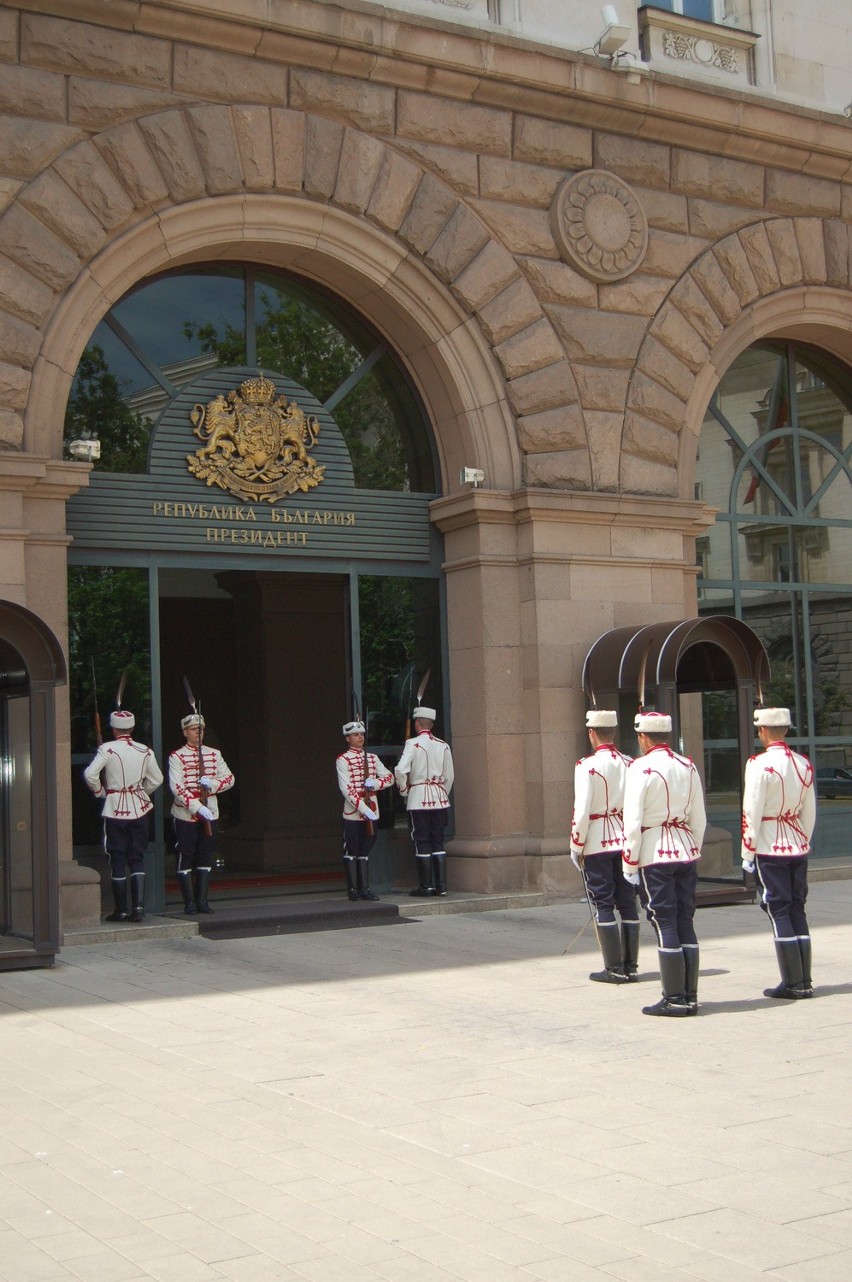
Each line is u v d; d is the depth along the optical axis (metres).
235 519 15.05
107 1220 5.74
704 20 18.22
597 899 10.88
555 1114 7.21
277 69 14.72
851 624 19.75
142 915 13.75
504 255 15.97
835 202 18.81
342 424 16.05
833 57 19.23
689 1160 6.43
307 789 21.00
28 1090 7.86
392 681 16.03
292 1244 5.45
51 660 11.71
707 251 17.55
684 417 17.16
